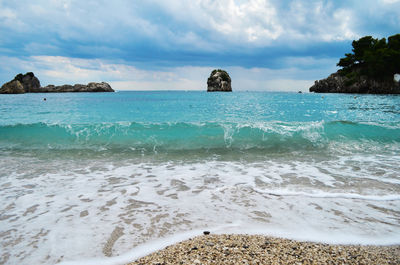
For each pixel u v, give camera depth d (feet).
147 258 8.80
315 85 324.60
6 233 10.55
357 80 252.62
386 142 30.42
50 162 22.48
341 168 20.44
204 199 14.20
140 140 31.32
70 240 10.05
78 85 388.57
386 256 8.89
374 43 257.96
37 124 33.58
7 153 25.93
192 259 8.60
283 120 55.62
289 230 10.81
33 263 8.64
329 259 8.61
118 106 97.96
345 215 12.19
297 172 19.40
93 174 18.93
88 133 32.86
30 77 339.16
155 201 13.93
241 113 70.54
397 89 224.53
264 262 8.34
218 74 424.05
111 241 10.00
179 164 22.00
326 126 34.78
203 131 33.40
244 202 13.76
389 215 12.21
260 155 25.45
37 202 13.73
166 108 88.43
